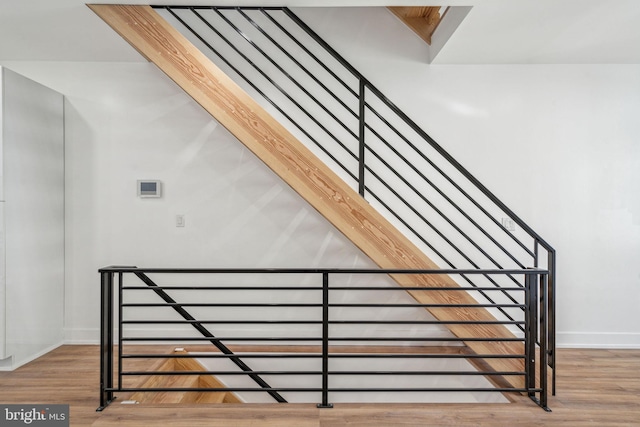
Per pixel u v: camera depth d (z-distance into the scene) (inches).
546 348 113.0
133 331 154.9
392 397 150.0
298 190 116.0
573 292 154.7
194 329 155.1
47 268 144.0
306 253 154.6
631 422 95.7
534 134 154.3
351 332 155.6
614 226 154.5
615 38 129.9
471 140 153.8
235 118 115.9
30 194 135.3
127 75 153.9
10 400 104.7
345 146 145.6
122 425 91.9
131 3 114.2
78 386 113.3
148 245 154.5
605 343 154.1
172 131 153.9
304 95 152.2
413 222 153.2
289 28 152.3
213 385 149.6
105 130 153.9
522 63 152.6
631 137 154.3
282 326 154.8
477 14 113.7
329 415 97.0
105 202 154.3
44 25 124.6
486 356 106.3
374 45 153.1
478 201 153.4
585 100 154.1
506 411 100.4
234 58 151.6
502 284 154.0
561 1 106.7
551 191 154.3
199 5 119.0
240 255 154.7
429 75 153.6
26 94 133.4
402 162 152.9
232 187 154.3
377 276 154.6
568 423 94.8
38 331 138.9
